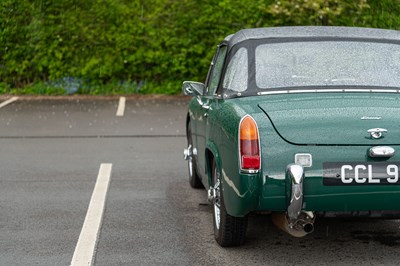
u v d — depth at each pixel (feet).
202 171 24.64
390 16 70.44
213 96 22.93
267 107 19.60
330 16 67.82
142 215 25.26
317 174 18.51
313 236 22.43
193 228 23.52
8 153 38.47
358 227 23.45
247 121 18.85
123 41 68.74
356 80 21.43
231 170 19.24
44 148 40.04
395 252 20.76
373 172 18.53
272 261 19.95
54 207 26.45
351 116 18.95
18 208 26.32
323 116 18.97
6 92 69.00
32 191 29.17
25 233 22.98
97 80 69.10
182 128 47.42
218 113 21.07
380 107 19.42
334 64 21.84
